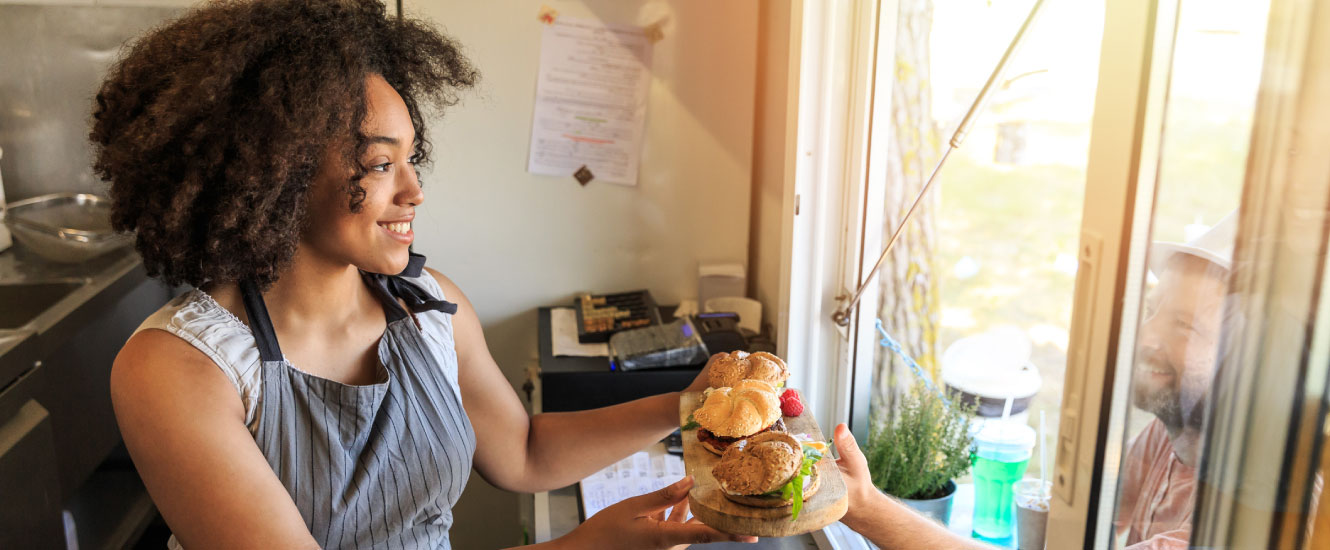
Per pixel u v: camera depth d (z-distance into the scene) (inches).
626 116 81.0
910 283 59.1
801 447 34.1
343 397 35.2
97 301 72.9
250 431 34.1
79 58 86.7
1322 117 24.2
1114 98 32.0
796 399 41.4
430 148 41.2
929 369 59.2
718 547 55.1
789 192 63.2
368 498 36.5
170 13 86.5
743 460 33.2
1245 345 27.3
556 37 78.7
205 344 32.6
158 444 31.5
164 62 32.1
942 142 55.3
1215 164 28.3
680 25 79.4
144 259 34.3
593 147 81.4
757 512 32.6
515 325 85.3
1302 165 24.9
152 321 33.4
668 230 84.4
